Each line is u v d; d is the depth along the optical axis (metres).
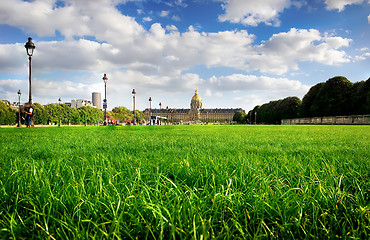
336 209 1.92
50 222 1.71
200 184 2.58
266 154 4.88
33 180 2.37
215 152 4.97
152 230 1.60
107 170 2.77
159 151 5.14
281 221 1.77
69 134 13.05
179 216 1.61
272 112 104.75
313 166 3.26
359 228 1.69
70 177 2.46
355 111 61.00
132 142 7.68
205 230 1.45
